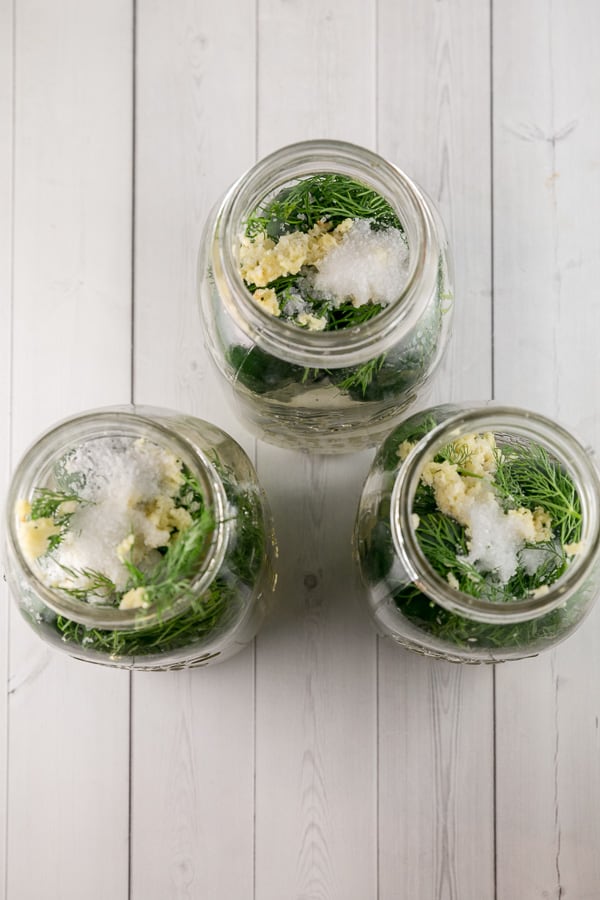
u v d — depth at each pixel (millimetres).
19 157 566
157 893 550
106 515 421
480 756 550
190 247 563
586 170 563
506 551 437
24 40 566
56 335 563
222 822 549
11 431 562
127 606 409
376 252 447
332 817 549
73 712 555
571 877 548
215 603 437
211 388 559
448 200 562
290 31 564
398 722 550
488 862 548
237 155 563
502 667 553
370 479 478
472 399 559
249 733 551
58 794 553
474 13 563
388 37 563
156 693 554
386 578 445
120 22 565
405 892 548
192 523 423
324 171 451
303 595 552
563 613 443
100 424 422
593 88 565
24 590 444
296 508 552
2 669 557
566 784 551
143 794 552
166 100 564
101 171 565
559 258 562
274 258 448
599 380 560
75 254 564
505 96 563
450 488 437
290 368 450
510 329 560
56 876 551
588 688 552
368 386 457
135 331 562
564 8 565
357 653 552
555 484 446
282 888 548
